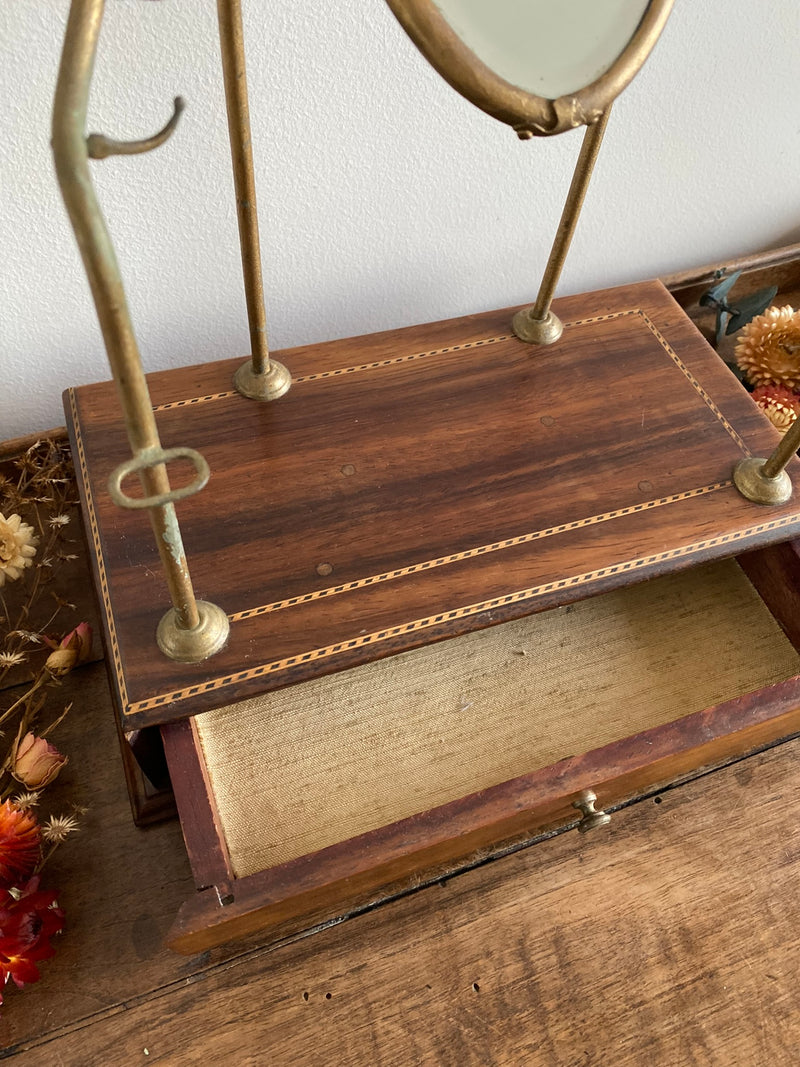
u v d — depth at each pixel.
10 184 0.69
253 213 0.64
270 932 0.70
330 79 0.72
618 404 0.79
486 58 0.46
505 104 0.47
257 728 0.75
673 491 0.74
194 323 0.90
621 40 0.50
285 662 0.63
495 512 0.72
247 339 0.95
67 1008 0.66
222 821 0.70
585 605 0.83
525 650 0.80
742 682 0.79
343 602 0.66
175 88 0.68
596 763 0.63
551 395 0.80
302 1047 0.65
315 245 0.87
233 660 0.63
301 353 0.80
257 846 0.69
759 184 1.04
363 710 0.76
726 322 1.10
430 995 0.68
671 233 1.06
